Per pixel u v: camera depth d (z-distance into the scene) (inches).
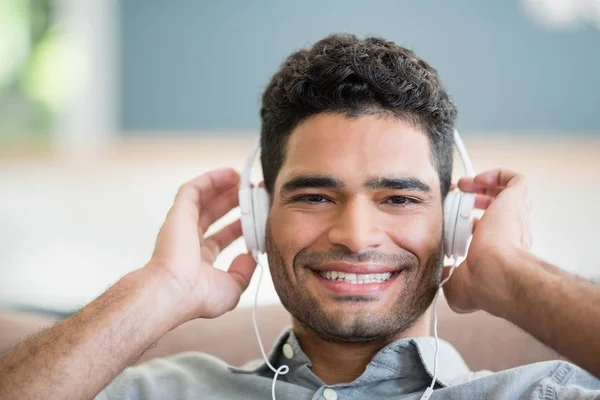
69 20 554.9
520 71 550.6
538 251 229.1
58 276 206.4
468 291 77.7
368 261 78.0
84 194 341.4
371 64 79.9
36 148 526.6
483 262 75.4
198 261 84.0
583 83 548.7
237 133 578.6
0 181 380.5
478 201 88.6
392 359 81.3
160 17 567.8
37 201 327.3
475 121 556.7
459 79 552.7
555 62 548.1
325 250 79.2
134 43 570.9
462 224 82.9
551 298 67.8
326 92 79.9
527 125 555.5
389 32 553.6
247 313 102.5
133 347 76.0
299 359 85.0
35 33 551.5
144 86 574.9
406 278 79.8
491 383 78.4
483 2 546.6
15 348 73.1
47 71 555.5
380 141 79.0
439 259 81.8
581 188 340.5
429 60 553.3
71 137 560.1
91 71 561.9
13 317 100.1
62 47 555.5
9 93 552.1
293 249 80.7
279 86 84.5
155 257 82.4
